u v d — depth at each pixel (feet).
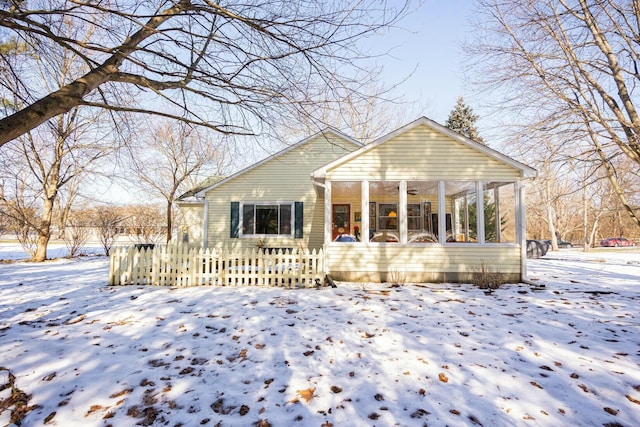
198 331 15.20
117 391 9.99
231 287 26.02
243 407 9.23
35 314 17.94
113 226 59.52
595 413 8.92
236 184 45.93
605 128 31.63
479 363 11.84
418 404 9.32
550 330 15.37
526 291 24.59
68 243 55.67
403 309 19.12
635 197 57.72
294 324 16.26
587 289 25.44
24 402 9.37
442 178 29.84
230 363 11.94
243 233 45.19
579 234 133.28
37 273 34.32
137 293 23.38
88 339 14.12
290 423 8.55
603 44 32.71
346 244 29.50
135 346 13.38
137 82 12.82
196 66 13.94
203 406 9.28
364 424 8.48
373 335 14.71
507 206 101.14
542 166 35.83
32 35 12.85
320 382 10.55
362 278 29.12
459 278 28.78
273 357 12.40
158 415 8.86
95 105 11.48
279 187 45.75
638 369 11.32
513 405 9.27
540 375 10.96
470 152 29.84
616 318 17.33
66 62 18.93
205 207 45.78
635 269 39.50
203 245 45.09
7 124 9.32
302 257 27.27
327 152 45.96
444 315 17.85
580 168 35.24
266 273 26.94
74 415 8.84
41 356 12.28
